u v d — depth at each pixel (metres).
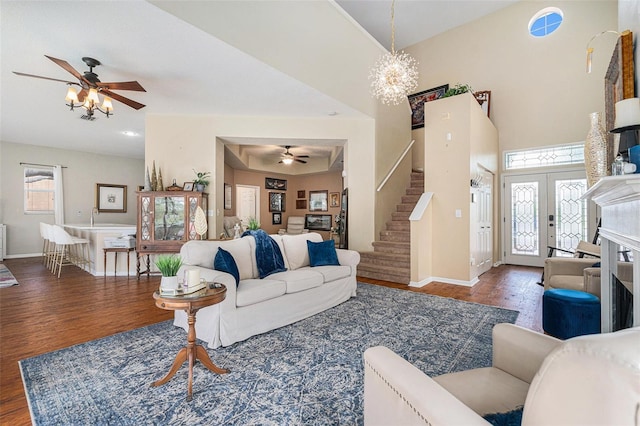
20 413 1.65
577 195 5.71
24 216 7.29
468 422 0.68
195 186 4.96
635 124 1.55
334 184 9.78
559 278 3.07
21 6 2.46
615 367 0.46
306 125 5.60
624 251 1.60
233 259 2.84
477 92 6.67
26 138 6.70
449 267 4.70
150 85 4.05
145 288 4.36
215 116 5.35
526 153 6.29
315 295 3.26
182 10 2.70
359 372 2.06
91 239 5.50
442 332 2.76
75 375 2.03
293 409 1.67
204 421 1.58
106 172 8.41
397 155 6.68
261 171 9.52
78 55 3.26
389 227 6.00
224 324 2.44
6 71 3.57
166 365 2.17
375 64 5.58
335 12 4.61
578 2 5.70
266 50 3.51
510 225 6.45
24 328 2.88
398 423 0.87
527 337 1.21
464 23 7.05
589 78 5.59
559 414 0.52
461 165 4.59
